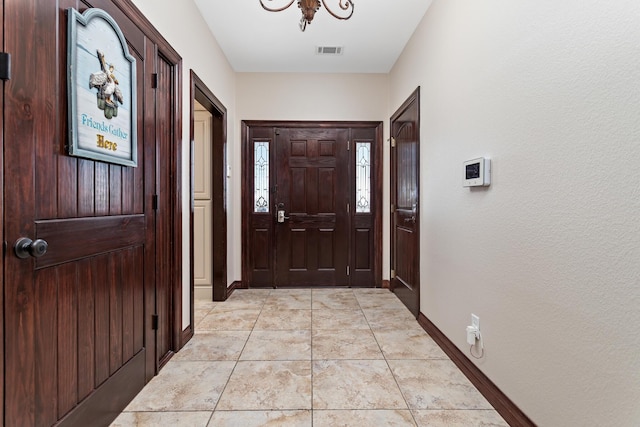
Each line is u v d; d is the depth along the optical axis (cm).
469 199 197
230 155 384
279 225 411
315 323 288
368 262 415
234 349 234
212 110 335
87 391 138
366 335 261
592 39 110
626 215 99
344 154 411
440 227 243
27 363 109
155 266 198
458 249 212
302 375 198
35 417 112
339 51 349
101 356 147
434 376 198
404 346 240
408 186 327
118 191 159
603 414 107
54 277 121
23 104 107
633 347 97
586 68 113
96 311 144
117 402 159
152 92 192
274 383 189
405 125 338
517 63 150
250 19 285
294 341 248
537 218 138
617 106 102
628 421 99
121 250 162
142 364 183
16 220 105
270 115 405
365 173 414
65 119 123
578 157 116
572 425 120
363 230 414
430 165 263
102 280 148
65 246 125
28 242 108
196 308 330
